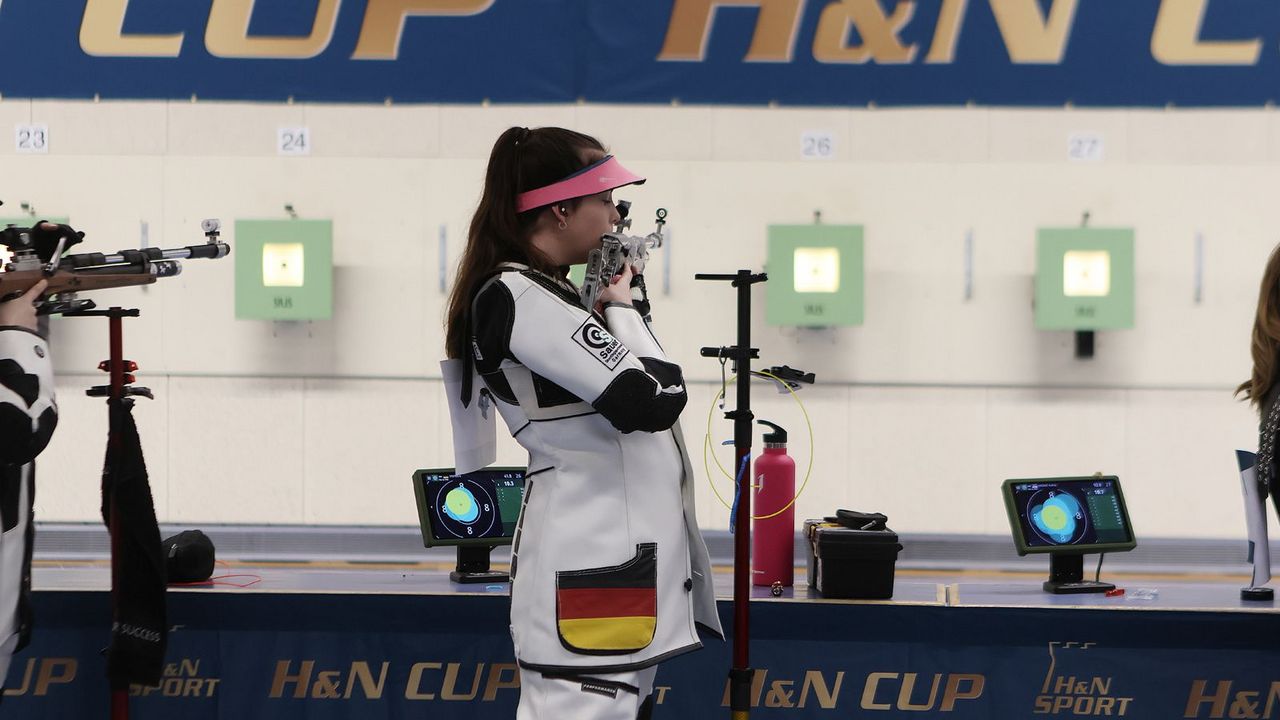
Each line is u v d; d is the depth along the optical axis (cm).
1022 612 720
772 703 729
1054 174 1063
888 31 1055
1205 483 1071
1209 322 1065
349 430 1098
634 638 529
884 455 1085
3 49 1057
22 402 628
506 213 556
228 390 1091
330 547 1068
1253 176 1050
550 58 1063
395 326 1093
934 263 1076
